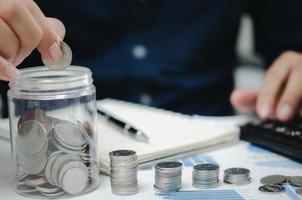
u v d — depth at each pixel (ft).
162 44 3.94
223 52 4.19
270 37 4.10
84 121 1.71
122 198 1.64
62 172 1.62
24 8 1.69
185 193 1.68
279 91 2.69
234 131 2.27
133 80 3.92
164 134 2.21
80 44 3.89
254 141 2.24
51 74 1.73
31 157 1.64
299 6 3.97
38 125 1.64
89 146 1.71
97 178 1.75
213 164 1.80
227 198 1.63
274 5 4.08
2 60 1.64
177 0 3.95
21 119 1.67
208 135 2.19
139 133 2.14
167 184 1.69
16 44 1.72
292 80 2.60
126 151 1.74
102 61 3.90
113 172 1.68
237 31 4.28
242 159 2.05
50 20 1.86
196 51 4.03
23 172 1.68
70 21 3.85
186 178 1.82
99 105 2.78
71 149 1.65
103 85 3.90
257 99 2.73
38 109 1.65
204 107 4.03
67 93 1.67
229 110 4.07
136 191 1.69
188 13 4.00
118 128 2.28
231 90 4.22
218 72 4.13
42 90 1.64
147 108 2.76
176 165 1.72
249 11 4.31
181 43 3.99
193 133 2.22
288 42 3.98
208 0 4.05
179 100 3.98
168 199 1.62
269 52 4.12
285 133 2.18
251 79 4.63
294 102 2.52
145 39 3.92
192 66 4.05
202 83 4.02
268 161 2.03
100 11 3.86
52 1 3.83
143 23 3.91
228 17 4.12
